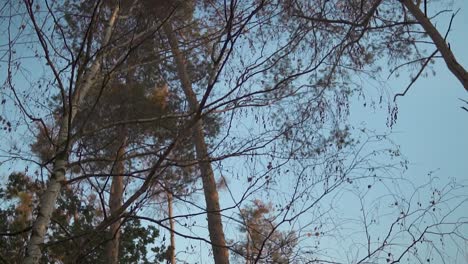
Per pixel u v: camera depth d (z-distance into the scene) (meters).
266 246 4.29
